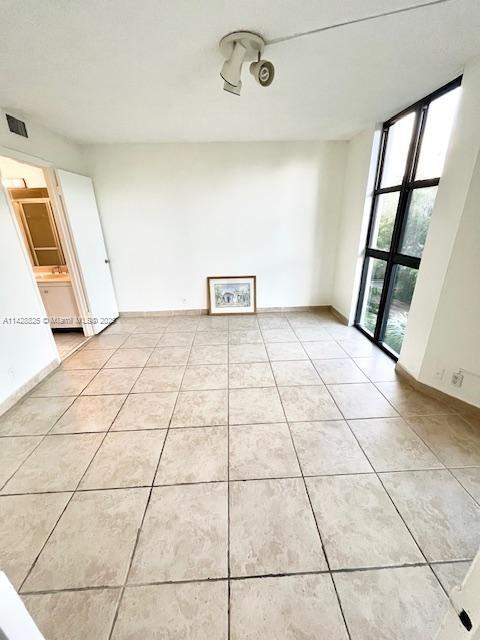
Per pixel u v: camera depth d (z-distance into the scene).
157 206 3.71
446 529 1.32
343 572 1.16
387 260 2.94
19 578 1.16
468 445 1.79
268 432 1.92
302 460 1.70
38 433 1.95
